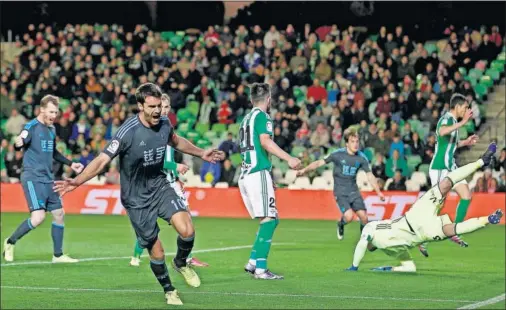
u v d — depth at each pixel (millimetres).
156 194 17375
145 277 22547
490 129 54594
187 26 68938
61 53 63188
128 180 17266
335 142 52344
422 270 24578
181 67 61000
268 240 22203
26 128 25266
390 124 52750
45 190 25547
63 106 59125
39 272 23562
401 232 22734
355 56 59219
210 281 21766
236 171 50844
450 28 61562
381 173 49219
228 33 63625
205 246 31891
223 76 59719
